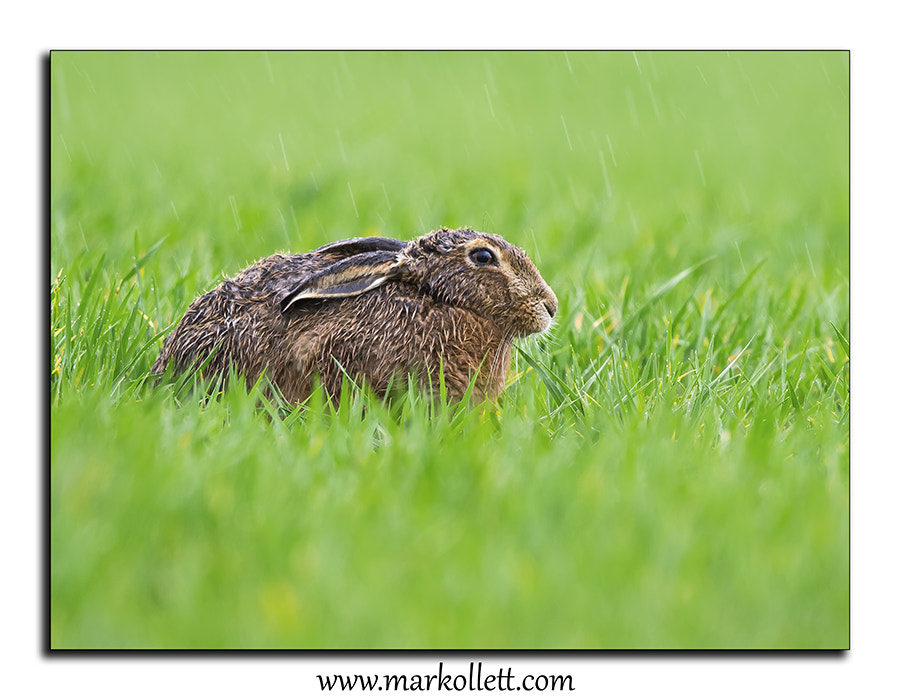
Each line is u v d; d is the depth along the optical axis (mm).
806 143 40312
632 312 16922
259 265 14180
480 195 29250
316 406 12820
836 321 17250
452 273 13688
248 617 8648
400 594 8844
